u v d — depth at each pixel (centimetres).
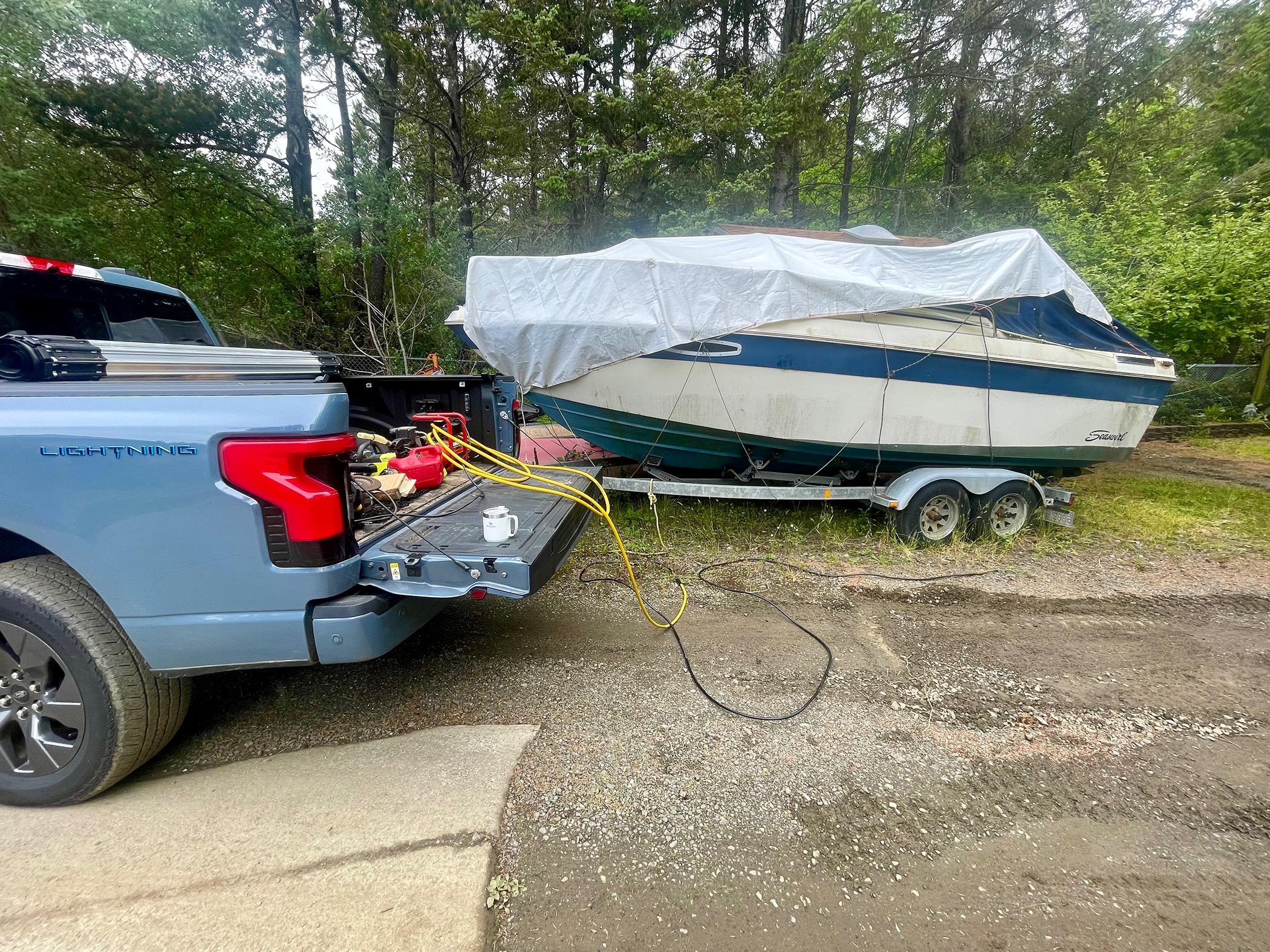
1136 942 162
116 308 323
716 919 165
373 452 347
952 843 196
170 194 1023
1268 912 173
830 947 157
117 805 200
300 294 1150
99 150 950
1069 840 199
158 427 179
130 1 899
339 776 217
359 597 204
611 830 196
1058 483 620
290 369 227
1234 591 433
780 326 455
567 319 447
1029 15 1316
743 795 215
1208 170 1401
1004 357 496
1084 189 1247
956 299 467
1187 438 1183
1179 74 1400
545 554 235
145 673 195
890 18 1165
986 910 171
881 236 597
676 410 475
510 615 361
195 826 191
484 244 1369
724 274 445
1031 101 1405
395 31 1186
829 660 316
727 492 502
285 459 185
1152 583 446
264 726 247
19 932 153
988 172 1509
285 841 186
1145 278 1001
